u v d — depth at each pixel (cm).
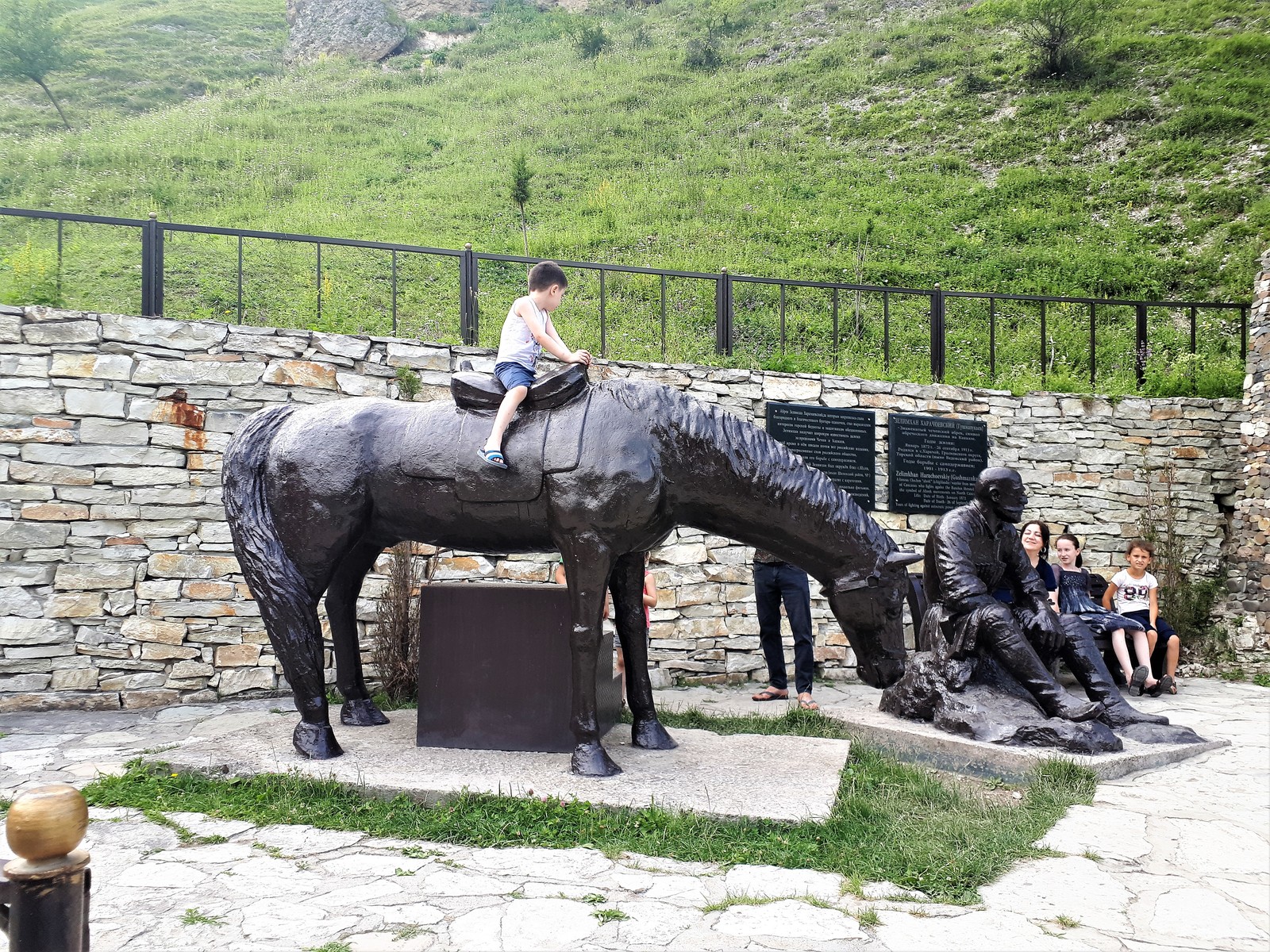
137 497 699
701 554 841
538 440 475
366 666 741
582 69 3186
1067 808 459
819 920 316
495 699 509
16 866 135
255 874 351
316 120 2586
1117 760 520
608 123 2566
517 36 3678
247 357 736
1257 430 1003
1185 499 1023
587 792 425
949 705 575
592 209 1942
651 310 1320
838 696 780
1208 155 2027
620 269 895
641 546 484
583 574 464
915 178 2136
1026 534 803
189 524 711
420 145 2414
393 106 2794
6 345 677
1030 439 990
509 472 475
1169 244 1769
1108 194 1984
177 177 1980
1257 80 2277
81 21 3575
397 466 497
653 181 2166
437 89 3027
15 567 666
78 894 138
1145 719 601
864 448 912
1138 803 470
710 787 436
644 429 477
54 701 669
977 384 1062
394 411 521
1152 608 860
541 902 327
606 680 561
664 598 827
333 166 2195
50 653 671
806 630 700
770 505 482
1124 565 1003
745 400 882
